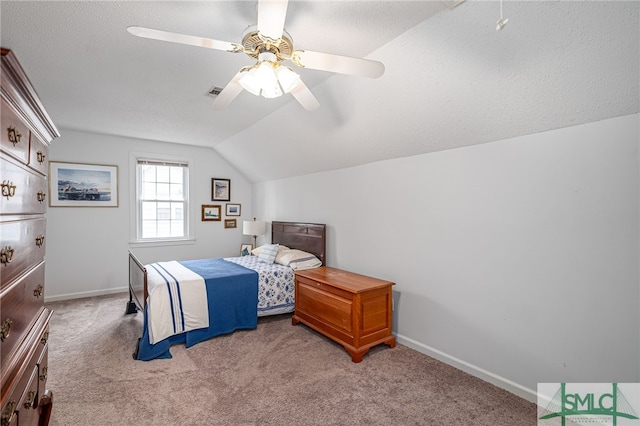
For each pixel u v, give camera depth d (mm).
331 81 2564
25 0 1588
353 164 3395
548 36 1530
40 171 1507
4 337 1056
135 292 3322
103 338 2930
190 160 5066
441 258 2553
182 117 3570
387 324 2777
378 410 1902
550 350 1957
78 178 4223
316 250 3861
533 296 2027
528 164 2037
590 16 1391
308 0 1576
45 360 1619
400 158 2887
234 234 5500
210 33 1892
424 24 1775
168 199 4965
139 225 4730
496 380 2195
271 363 2480
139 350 2539
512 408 1935
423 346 2688
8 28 1840
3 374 1053
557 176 1911
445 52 1864
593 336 1789
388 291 2783
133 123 3820
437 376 2307
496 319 2211
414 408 1923
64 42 2002
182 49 2096
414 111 2367
